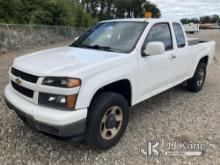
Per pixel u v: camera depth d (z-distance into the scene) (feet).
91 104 11.09
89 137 11.12
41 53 13.67
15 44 58.39
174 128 14.33
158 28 15.28
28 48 61.72
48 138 13.00
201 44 20.27
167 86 16.29
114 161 11.20
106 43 14.48
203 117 15.89
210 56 22.06
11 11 80.53
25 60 12.34
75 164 10.96
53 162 11.09
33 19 87.76
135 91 13.25
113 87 12.64
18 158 11.30
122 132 12.61
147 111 16.88
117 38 14.49
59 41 89.56
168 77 16.03
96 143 11.34
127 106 12.60
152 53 13.10
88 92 10.52
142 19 15.60
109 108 11.60
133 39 13.88
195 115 16.20
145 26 14.53
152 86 14.64
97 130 11.16
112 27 15.58
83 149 12.12
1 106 17.06
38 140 12.82
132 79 12.82
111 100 11.51
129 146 12.40
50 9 97.19
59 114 10.00
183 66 17.72
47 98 10.46
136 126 14.56
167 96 20.04
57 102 10.28
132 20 15.62
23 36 65.21
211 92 21.20
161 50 13.00
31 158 11.34
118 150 12.05
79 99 10.30
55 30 90.58
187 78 18.84
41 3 95.30
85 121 10.53
